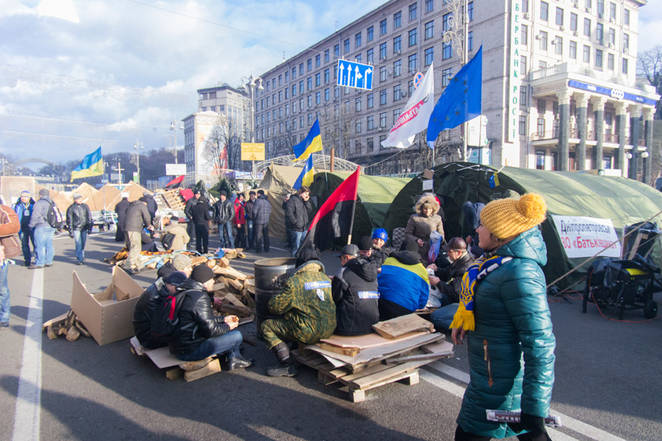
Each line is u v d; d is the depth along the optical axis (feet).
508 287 6.11
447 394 11.90
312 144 33.73
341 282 13.29
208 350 12.82
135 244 29.12
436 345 13.66
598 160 124.88
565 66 113.70
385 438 9.77
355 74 35.60
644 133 142.10
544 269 24.02
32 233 32.27
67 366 13.99
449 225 31.58
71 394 12.08
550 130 125.59
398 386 12.41
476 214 23.63
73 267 32.45
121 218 48.55
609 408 11.05
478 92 25.35
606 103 135.95
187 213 40.60
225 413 10.96
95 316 15.89
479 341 6.66
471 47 121.49
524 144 120.26
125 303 16.38
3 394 12.11
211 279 13.21
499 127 114.11
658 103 187.11
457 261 17.53
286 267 15.38
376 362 12.55
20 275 29.48
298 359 13.12
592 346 15.60
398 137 30.60
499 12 113.09
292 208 31.76
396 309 15.17
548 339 5.87
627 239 23.35
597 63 136.56
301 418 10.68
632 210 28.22
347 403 11.41
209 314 12.75
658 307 20.98
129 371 13.61
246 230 41.27
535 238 6.38
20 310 20.63
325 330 12.81
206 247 37.24
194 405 11.40
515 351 6.38
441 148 99.45
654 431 9.93
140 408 11.27
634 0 143.95
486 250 6.95
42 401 11.69
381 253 18.47
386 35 157.07
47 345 15.94
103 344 15.83
